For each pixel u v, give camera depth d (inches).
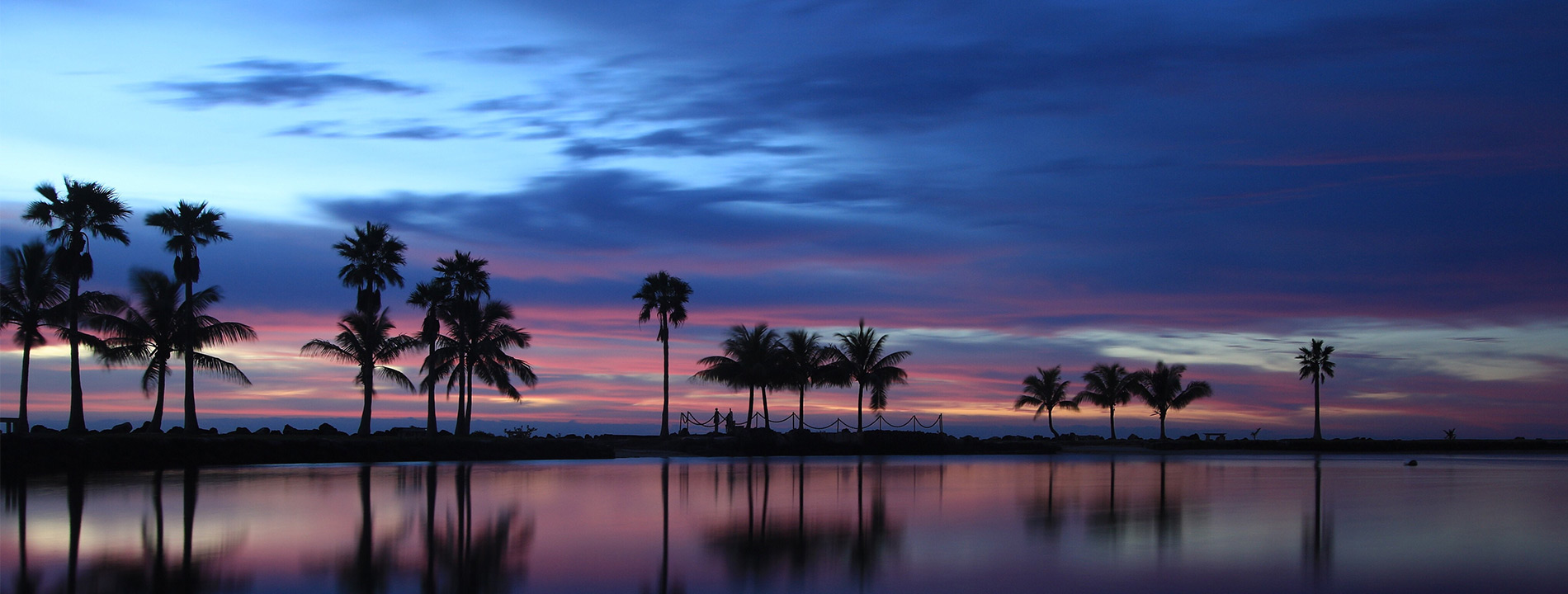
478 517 659.4
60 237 1622.8
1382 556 494.0
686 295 2448.3
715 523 637.3
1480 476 1262.3
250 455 1478.8
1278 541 551.8
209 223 1765.5
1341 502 820.6
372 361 2084.2
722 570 450.9
